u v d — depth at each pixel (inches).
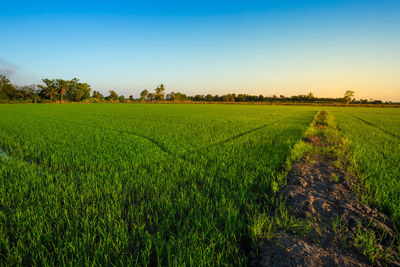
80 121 714.8
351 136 427.8
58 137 380.2
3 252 91.2
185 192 147.5
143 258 87.7
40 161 232.7
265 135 428.5
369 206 131.0
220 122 730.2
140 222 113.4
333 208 124.5
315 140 395.2
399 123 762.8
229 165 218.1
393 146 323.3
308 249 87.3
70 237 99.3
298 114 1263.5
